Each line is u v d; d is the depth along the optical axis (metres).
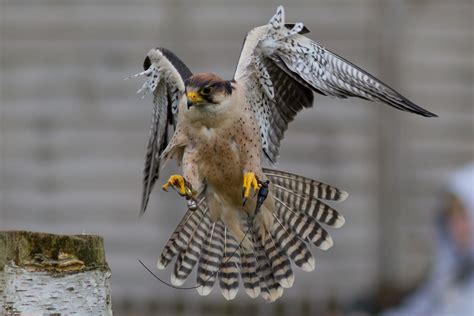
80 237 6.69
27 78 16.84
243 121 8.07
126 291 16.66
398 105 7.91
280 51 8.20
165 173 16.56
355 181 17.06
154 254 16.70
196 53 16.94
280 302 16.31
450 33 17.11
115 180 16.89
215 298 16.25
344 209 17.02
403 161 17.06
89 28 16.91
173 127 8.81
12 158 16.84
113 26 16.94
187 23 16.95
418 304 14.36
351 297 16.47
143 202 9.09
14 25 16.84
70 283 6.61
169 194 16.69
